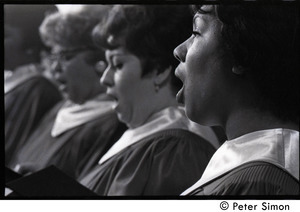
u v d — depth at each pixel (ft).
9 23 5.30
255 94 2.07
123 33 3.48
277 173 2.00
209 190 2.10
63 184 3.14
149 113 3.64
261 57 2.02
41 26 5.15
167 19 3.36
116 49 3.57
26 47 5.39
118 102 3.66
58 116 5.10
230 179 2.06
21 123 5.36
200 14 2.13
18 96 5.49
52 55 5.09
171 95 3.61
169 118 3.57
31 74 5.50
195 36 2.15
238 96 2.08
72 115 4.96
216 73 2.08
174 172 3.36
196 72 2.11
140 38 3.43
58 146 4.84
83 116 4.87
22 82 5.50
